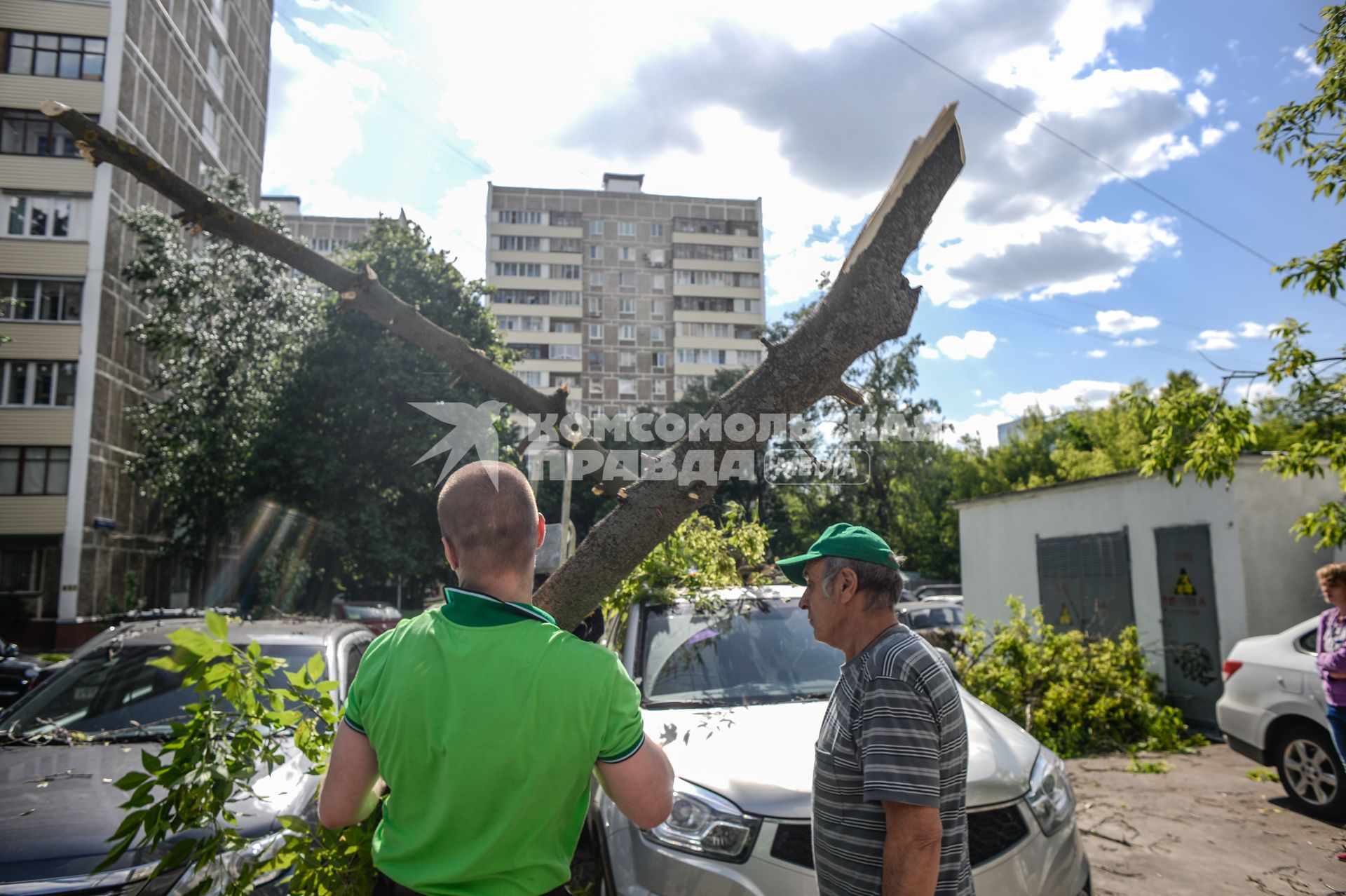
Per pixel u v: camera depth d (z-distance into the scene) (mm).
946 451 36281
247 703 2201
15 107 27094
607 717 1609
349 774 1683
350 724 1705
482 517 1739
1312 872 4527
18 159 27141
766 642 4367
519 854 1546
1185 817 5578
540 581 3840
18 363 26938
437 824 1547
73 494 26703
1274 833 5223
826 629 2117
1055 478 32594
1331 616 5105
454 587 1730
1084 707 8297
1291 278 5820
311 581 26406
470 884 1540
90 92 27250
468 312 24719
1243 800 6016
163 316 24766
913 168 1988
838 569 2082
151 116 29672
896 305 2070
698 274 71750
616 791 1629
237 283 25094
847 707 1957
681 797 3131
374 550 22844
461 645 1623
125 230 28984
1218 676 9109
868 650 1993
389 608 23078
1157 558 10023
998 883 2879
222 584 28812
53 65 27250
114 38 27516
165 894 2668
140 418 26922
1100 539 10961
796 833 2898
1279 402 10734
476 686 1571
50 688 4172
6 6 27016
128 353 29422
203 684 2162
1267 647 6105
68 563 26438
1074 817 3312
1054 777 3336
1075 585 11359
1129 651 8570
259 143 41125
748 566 5039
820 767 2000
